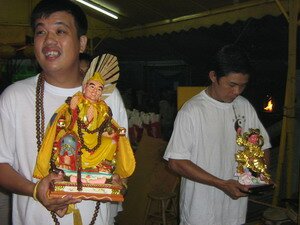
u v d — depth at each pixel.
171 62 11.93
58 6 1.35
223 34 6.57
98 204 1.48
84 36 1.50
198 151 2.15
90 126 1.33
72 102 1.34
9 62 8.36
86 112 1.33
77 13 1.40
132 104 10.70
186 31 6.45
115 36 8.38
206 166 2.14
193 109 2.14
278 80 7.19
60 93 1.45
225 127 2.17
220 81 2.07
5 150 1.40
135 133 5.82
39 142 1.39
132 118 5.92
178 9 6.10
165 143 4.63
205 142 2.13
